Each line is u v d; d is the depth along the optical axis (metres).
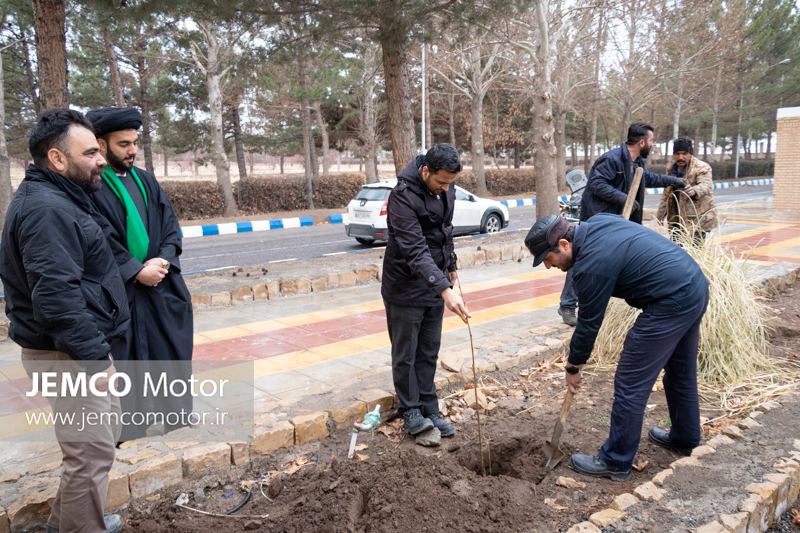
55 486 2.58
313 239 14.05
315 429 3.31
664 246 2.75
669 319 2.68
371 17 8.78
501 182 30.16
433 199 3.17
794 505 2.66
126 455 2.83
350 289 7.36
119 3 7.78
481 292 6.95
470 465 3.17
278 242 13.54
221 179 20.91
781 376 3.99
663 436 3.17
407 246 3.06
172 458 2.80
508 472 3.17
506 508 2.55
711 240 5.24
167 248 3.10
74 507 2.18
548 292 6.85
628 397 2.76
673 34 21.67
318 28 9.14
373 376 4.07
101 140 2.87
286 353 4.67
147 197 3.11
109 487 2.59
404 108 10.02
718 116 38.56
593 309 2.74
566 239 2.80
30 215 2.03
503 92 33.03
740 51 30.36
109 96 22.59
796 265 7.10
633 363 2.76
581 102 30.30
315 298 6.82
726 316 4.13
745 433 3.04
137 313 2.96
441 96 31.00
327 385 3.91
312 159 26.84
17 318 2.16
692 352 2.89
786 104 39.34
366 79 23.09
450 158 2.92
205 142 28.81
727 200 20.55
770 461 2.72
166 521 2.63
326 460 3.15
